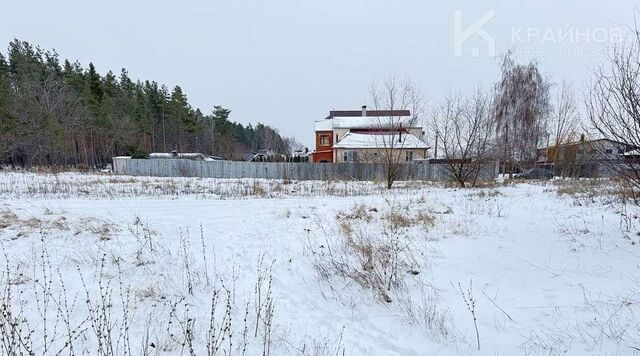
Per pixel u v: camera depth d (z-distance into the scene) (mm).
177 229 7512
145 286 4359
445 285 4281
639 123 4258
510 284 4180
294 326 3463
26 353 2801
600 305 3457
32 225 6957
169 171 27734
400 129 19250
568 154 18797
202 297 4152
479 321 3402
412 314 3586
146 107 51125
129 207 10070
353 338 3215
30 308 3609
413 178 23375
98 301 3867
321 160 40875
